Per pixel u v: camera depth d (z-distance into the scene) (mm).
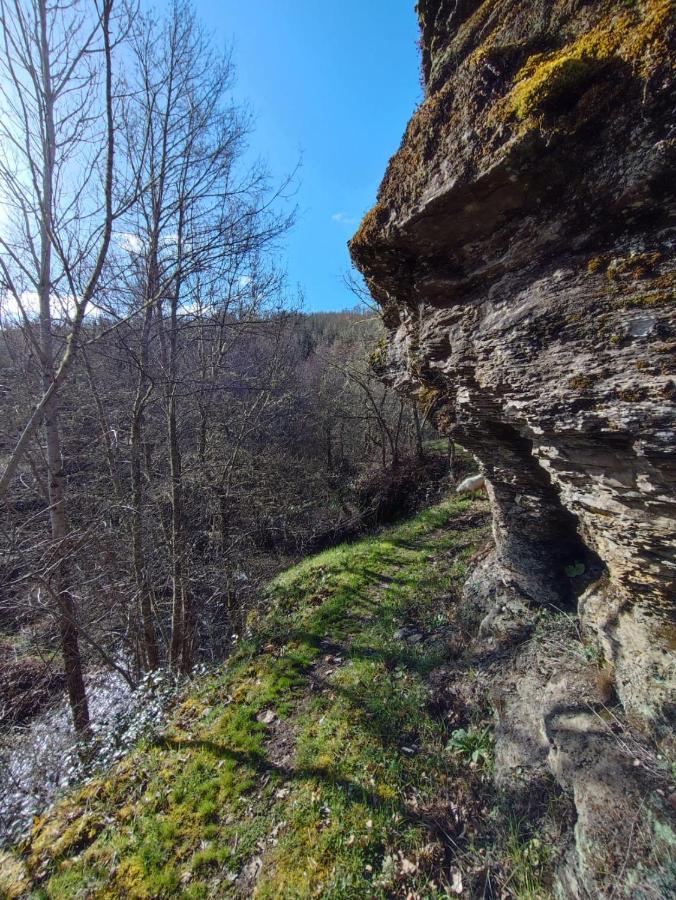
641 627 2445
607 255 1839
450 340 2820
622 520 2145
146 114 6402
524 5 2084
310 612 6270
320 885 2656
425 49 3205
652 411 1675
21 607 5762
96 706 6660
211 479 8641
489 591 4676
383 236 2604
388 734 3625
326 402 15070
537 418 2223
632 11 1605
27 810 4367
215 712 4602
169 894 2873
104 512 6777
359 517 11719
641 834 1976
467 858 2562
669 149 1517
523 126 1781
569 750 2543
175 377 7578
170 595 9602
